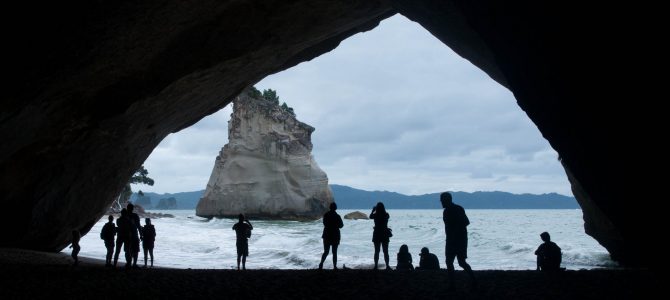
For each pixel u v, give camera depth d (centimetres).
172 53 1373
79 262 1502
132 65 1312
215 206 9238
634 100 635
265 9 1365
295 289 894
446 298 789
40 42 995
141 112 1583
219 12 1291
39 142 1359
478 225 8062
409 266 1389
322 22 1552
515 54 865
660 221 635
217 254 2791
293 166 8738
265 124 9012
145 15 1108
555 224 8375
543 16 756
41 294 774
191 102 1823
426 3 1221
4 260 1283
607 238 2209
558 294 828
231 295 824
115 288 878
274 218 8700
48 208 1565
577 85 730
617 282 996
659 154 611
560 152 832
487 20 908
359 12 1573
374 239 1208
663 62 586
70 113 1341
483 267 2336
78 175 1609
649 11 583
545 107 834
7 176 1362
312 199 8681
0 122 1119
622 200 700
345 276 1091
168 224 7206
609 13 636
